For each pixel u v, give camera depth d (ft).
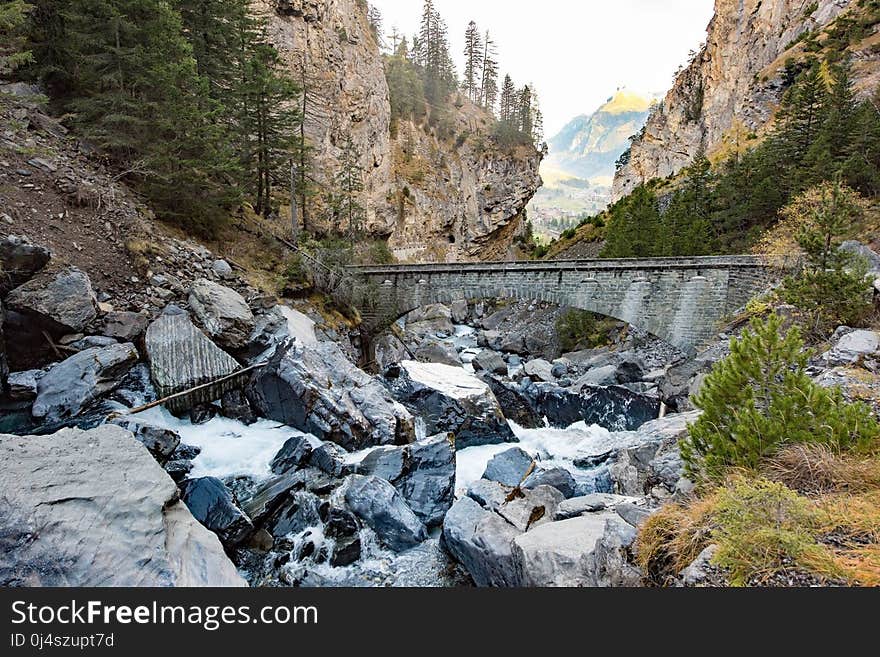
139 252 67.97
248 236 100.78
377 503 41.01
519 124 383.86
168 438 47.34
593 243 237.25
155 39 77.20
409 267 115.34
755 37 323.78
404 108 318.65
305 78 187.93
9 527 20.70
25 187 64.44
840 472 24.40
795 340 31.45
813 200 90.48
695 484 32.04
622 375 96.73
